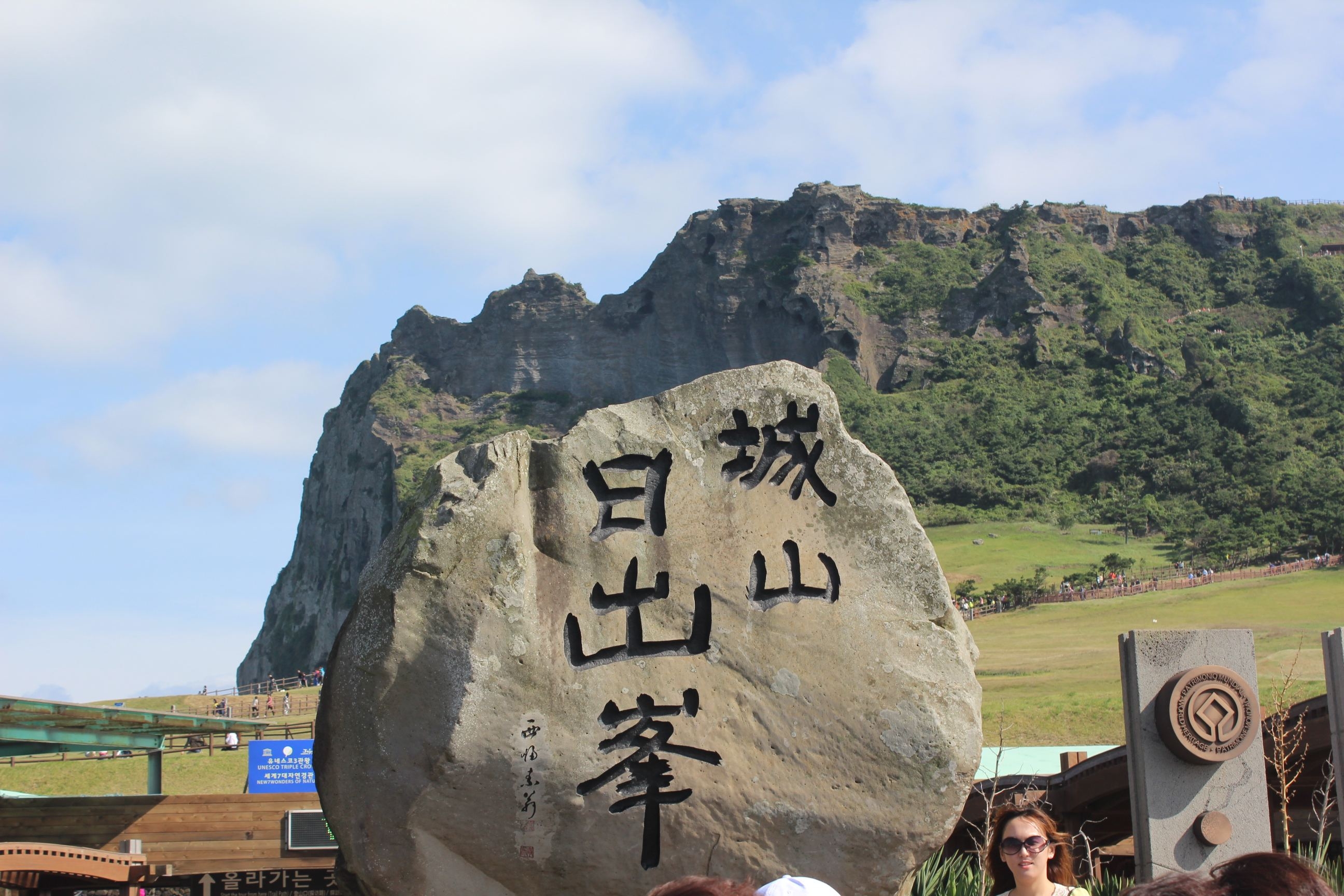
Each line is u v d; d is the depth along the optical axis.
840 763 8.81
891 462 113.12
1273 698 13.32
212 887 16.77
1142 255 144.75
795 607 9.02
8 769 35.44
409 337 162.38
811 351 137.38
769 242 148.00
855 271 144.00
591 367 151.88
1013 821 6.51
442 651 8.35
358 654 8.44
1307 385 113.25
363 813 8.30
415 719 8.31
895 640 9.07
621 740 8.57
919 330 135.88
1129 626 59.12
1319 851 11.95
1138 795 11.27
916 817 8.82
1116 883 11.86
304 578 156.75
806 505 9.18
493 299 158.00
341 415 164.75
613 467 8.95
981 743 9.02
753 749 8.73
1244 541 82.12
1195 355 121.25
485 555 8.49
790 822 8.69
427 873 8.30
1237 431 108.75
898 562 9.22
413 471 138.38
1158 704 11.23
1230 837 11.11
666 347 148.88
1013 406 120.19
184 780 34.56
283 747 23.81
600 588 8.75
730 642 8.86
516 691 8.40
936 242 148.62
